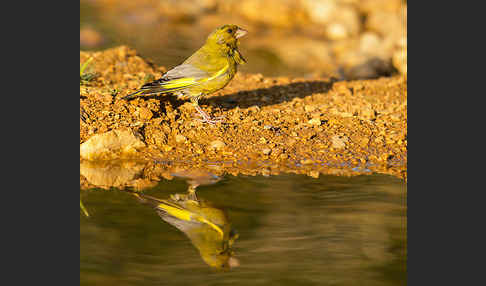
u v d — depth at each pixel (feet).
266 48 82.12
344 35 89.51
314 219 31.19
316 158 40.27
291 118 46.11
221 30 43.24
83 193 33.83
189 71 42.52
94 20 87.15
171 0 96.78
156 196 33.63
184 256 27.78
